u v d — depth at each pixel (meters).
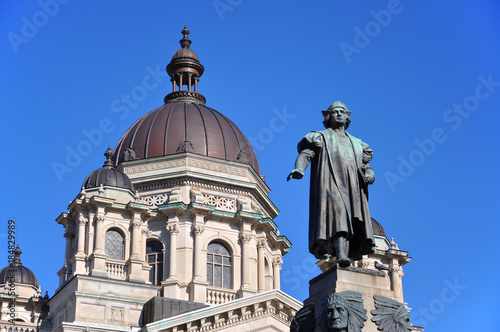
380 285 16.05
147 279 69.75
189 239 79.00
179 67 94.38
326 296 15.49
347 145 17.02
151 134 86.00
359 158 16.95
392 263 78.69
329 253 16.70
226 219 81.06
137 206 71.75
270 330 65.25
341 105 17.42
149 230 79.50
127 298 67.50
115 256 70.81
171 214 79.62
